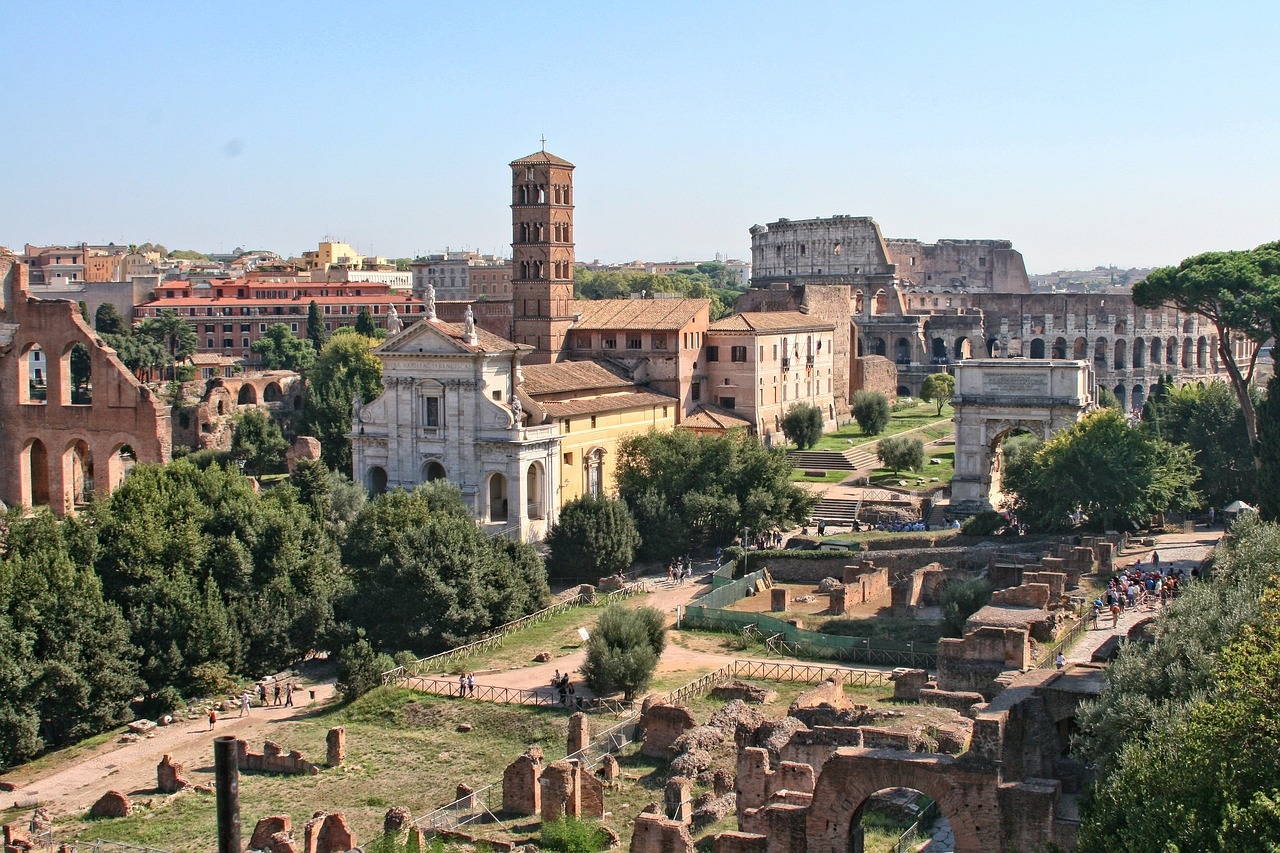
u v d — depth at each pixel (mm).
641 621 98750
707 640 110125
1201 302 133375
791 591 126062
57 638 96062
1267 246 136000
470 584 112500
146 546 106875
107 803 80812
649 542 140250
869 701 86750
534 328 175500
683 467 146250
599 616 111000
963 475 149750
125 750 93688
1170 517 132375
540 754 77438
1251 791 46688
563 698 94500
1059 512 127062
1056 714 65500
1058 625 92812
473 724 92500
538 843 68688
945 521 147500
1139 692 59094
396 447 152750
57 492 168500
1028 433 164875
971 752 58125
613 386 165250
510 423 144250
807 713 78625
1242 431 143750
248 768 88188
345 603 114438
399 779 84250
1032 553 118750
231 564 110062
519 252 175000
